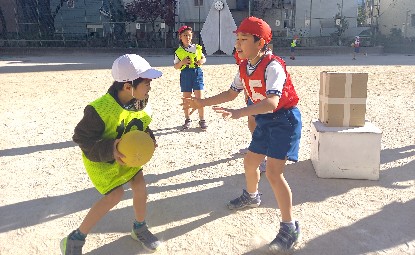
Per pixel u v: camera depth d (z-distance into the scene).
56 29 39.62
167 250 3.41
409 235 3.57
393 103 10.09
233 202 4.15
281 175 3.41
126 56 2.94
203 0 39.19
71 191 4.73
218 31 34.69
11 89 13.22
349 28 40.12
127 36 40.00
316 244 3.45
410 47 37.66
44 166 5.63
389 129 7.40
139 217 3.44
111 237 3.62
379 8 41.84
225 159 5.82
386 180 4.88
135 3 38.47
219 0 34.34
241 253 3.35
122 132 3.04
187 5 39.62
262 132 3.61
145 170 5.40
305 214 4.02
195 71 7.39
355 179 4.92
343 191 4.57
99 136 2.91
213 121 8.39
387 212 4.02
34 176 5.24
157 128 7.84
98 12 39.75
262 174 5.13
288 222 3.39
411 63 23.30
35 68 21.55
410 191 4.53
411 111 9.03
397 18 40.75
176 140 6.92
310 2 39.59
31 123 8.31
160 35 39.62
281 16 40.22
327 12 40.00
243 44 3.30
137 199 3.38
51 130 7.70
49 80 15.81
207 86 14.33
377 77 15.70
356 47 33.12
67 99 11.25
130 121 3.09
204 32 34.81
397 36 39.44
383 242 3.46
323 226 3.76
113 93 2.96
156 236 3.64
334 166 4.92
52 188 4.83
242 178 5.04
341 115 5.01
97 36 39.75
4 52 35.56
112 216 4.02
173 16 38.66
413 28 39.84
